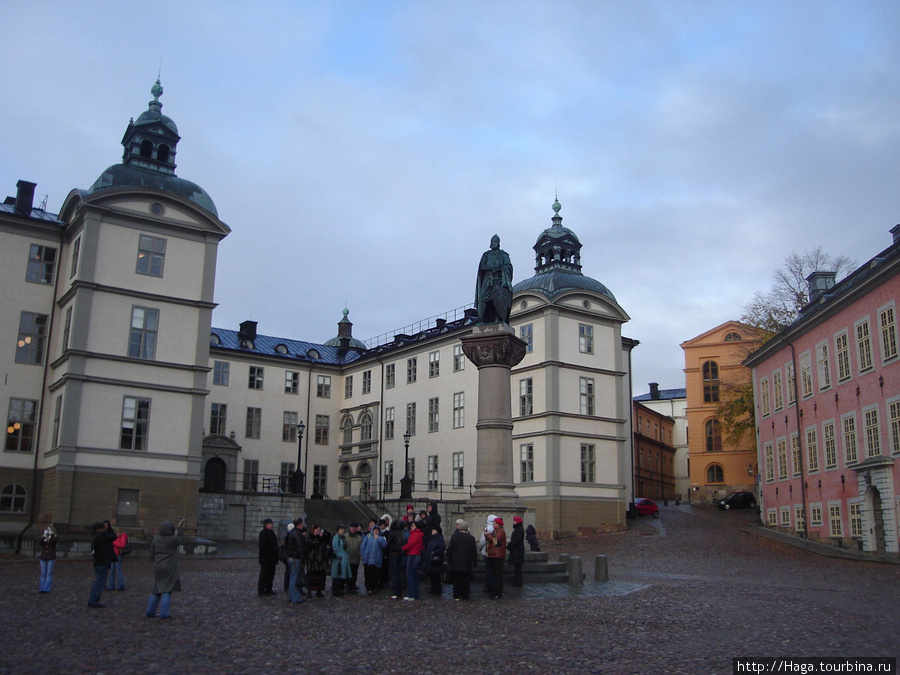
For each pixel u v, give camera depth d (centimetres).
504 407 2495
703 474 7962
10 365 4044
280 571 2916
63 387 3884
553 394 5241
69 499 3747
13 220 4138
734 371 7956
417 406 6125
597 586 2320
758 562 3388
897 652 1316
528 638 1440
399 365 6406
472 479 5484
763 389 5572
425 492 5894
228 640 1395
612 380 5603
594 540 4800
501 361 2511
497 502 2394
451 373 5850
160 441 4038
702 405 8062
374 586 2133
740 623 1630
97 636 1412
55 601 1906
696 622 1641
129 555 3619
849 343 4134
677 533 5003
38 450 4034
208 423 6197
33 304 4153
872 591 2272
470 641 1408
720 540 4519
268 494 4866
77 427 3822
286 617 1683
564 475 5175
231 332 6788
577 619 1675
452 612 1781
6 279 4103
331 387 6994
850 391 4119
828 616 1738
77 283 3916
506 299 2561
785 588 2333
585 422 5369
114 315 4009
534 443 5306
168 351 4134
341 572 2120
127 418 3966
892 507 3625
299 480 5222
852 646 1372
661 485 9150
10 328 4075
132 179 4178
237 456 6306
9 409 4006
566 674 1145
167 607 1636
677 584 2417
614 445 5497
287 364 6738
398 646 1357
